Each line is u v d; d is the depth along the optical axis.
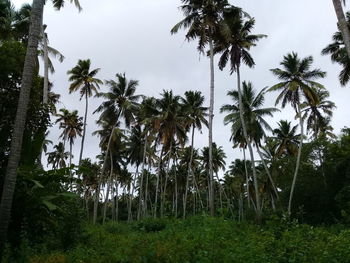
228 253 7.92
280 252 8.74
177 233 14.44
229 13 29.02
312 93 35.47
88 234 13.62
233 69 32.47
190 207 86.12
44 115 14.30
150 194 82.06
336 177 36.31
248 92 40.22
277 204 43.59
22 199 11.41
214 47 31.81
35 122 14.05
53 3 15.67
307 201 38.28
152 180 75.44
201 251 7.81
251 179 62.47
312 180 38.25
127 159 54.09
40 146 12.95
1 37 25.70
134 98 44.62
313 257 8.38
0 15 26.27
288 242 9.95
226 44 31.19
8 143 13.00
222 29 27.62
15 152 8.87
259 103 40.16
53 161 65.94
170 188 72.00
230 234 10.68
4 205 8.51
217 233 10.14
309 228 13.81
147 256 7.96
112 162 52.53
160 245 9.39
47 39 28.36
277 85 35.62
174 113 42.75
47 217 12.02
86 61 42.06
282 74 35.91
